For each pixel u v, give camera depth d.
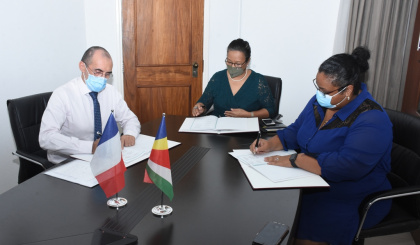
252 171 1.32
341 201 1.47
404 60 2.96
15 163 2.43
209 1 3.35
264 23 3.41
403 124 1.60
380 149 1.30
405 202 1.52
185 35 3.40
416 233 2.15
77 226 0.92
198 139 1.74
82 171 1.28
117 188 1.06
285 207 1.05
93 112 1.82
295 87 3.53
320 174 1.31
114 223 0.94
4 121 2.28
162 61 3.44
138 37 3.36
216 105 2.37
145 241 0.86
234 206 1.05
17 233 0.89
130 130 1.74
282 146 1.62
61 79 2.89
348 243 1.46
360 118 1.35
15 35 2.32
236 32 3.46
